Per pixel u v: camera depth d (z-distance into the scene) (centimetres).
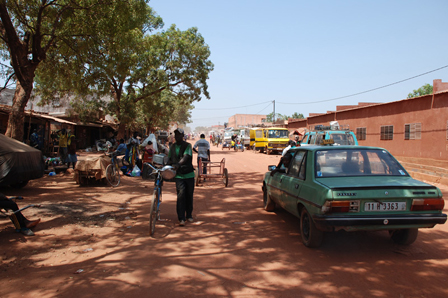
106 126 3400
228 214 713
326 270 403
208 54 2862
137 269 408
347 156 514
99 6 1217
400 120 1942
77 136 2875
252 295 340
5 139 862
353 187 421
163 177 579
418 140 1781
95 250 479
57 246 493
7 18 1045
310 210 456
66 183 1091
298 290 351
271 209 732
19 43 1113
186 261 436
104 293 344
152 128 5156
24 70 1145
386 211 423
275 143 2858
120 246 496
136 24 1300
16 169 806
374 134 2216
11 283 367
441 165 1523
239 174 1495
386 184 438
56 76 1549
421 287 354
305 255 457
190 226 614
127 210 740
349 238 531
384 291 346
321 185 445
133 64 1431
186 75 2738
